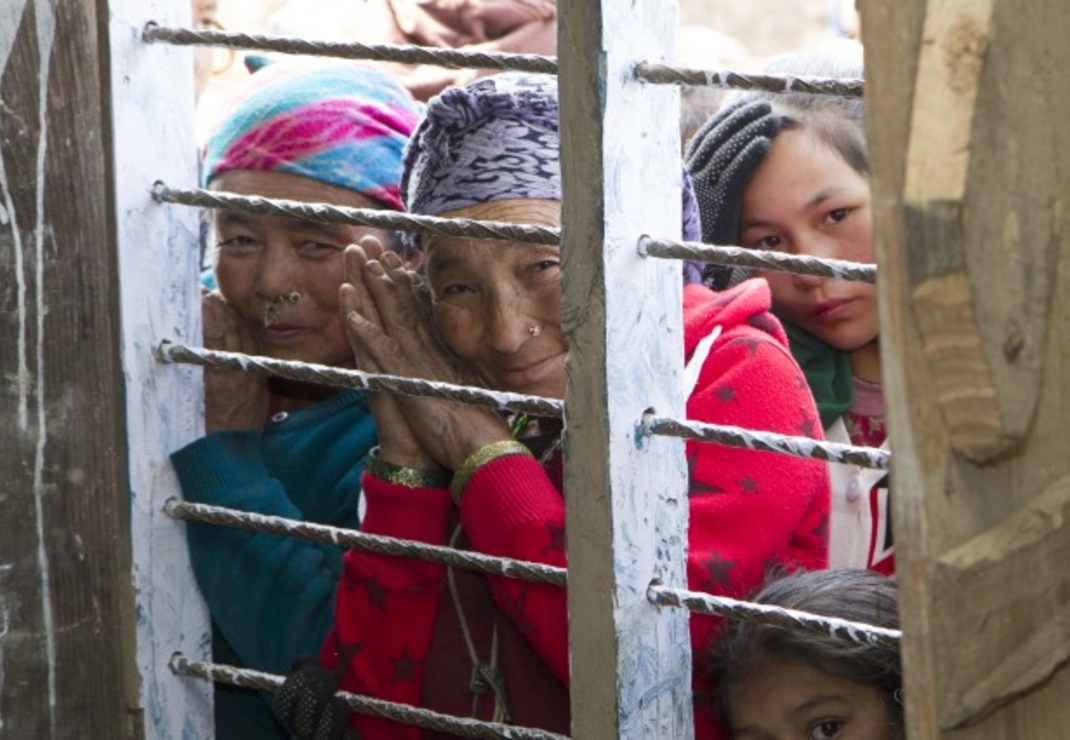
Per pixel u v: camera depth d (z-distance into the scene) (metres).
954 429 2.74
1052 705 2.96
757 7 18.12
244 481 4.62
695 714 4.41
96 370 4.29
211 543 4.60
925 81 2.65
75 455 4.25
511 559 4.15
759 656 4.07
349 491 4.96
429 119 4.51
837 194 5.11
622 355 3.71
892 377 2.73
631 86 3.67
